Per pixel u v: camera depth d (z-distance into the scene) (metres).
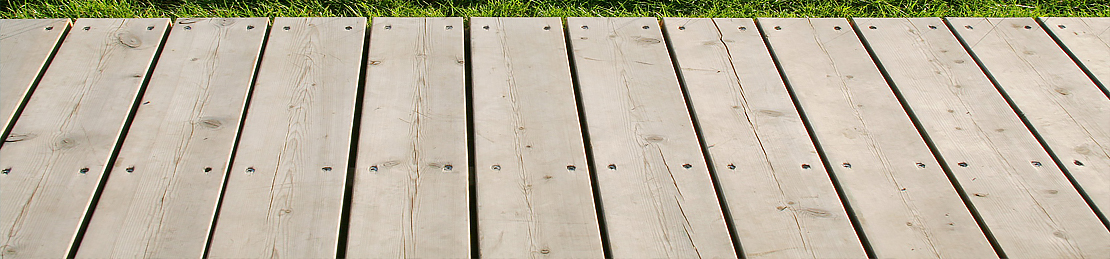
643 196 1.55
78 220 1.48
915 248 1.48
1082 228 1.51
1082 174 1.62
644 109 1.72
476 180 1.56
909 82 1.82
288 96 1.72
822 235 1.49
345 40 1.88
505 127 1.67
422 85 1.76
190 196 1.52
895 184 1.58
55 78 1.74
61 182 1.53
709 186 1.57
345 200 1.61
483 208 1.52
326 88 1.75
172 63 1.79
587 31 1.93
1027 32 1.98
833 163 1.62
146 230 1.47
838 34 1.96
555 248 1.47
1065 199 1.56
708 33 1.94
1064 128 1.72
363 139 1.63
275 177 1.56
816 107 1.74
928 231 1.50
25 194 1.51
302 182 1.55
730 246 1.48
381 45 1.87
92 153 1.59
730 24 1.98
